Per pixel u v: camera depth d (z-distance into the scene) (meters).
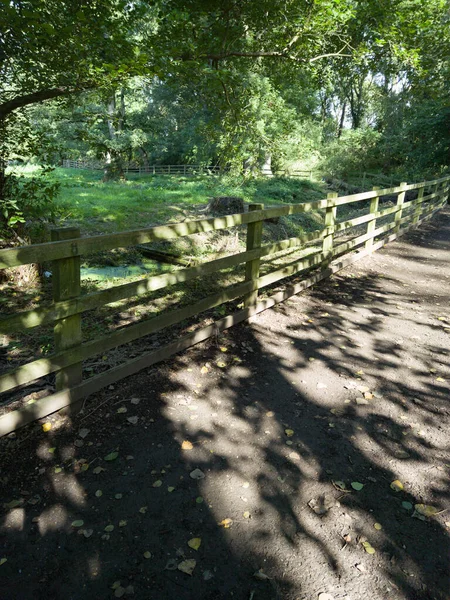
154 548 2.27
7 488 2.59
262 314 5.29
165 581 2.11
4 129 6.18
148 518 2.44
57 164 7.04
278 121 11.57
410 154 30.22
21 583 2.07
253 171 9.98
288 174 31.70
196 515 2.47
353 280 7.00
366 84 46.50
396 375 4.10
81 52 4.88
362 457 3.00
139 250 8.20
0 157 6.27
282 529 2.40
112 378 3.46
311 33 7.24
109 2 5.18
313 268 7.47
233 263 4.49
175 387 3.70
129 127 31.80
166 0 6.94
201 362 4.13
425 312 5.77
